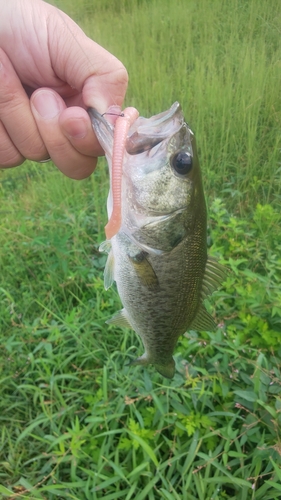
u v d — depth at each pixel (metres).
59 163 0.17
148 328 0.19
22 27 0.15
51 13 0.16
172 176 0.17
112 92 0.16
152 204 0.17
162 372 0.21
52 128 0.15
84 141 0.16
